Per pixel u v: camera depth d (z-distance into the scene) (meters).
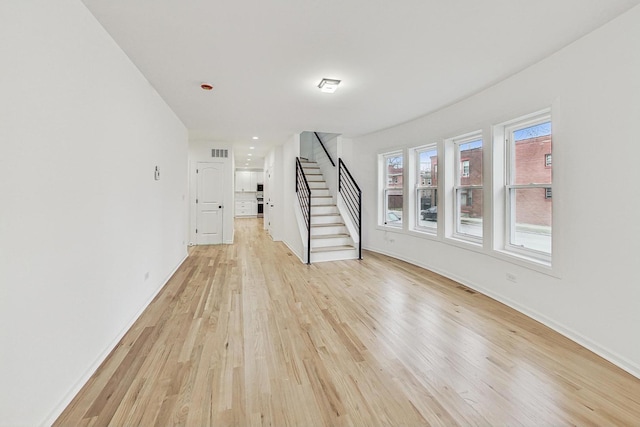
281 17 1.95
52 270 1.53
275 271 4.51
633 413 1.57
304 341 2.36
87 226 1.88
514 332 2.51
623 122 1.97
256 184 14.55
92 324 1.94
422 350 2.22
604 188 2.10
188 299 3.31
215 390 1.76
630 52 1.91
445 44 2.31
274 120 4.70
